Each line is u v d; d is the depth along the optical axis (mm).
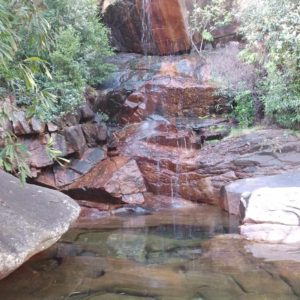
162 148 6723
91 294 2438
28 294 2441
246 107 7316
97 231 4285
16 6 2004
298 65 6332
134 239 3893
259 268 2873
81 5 7059
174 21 8641
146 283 2619
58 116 5590
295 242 3557
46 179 5496
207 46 9039
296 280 2605
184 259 3166
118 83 8164
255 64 7586
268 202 4199
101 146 6527
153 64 8664
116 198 5633
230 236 3922
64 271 2885
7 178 3160
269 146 6027
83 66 6539
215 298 2338
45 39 2223
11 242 2297
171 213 5363
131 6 8812
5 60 1980
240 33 8047
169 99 7793
